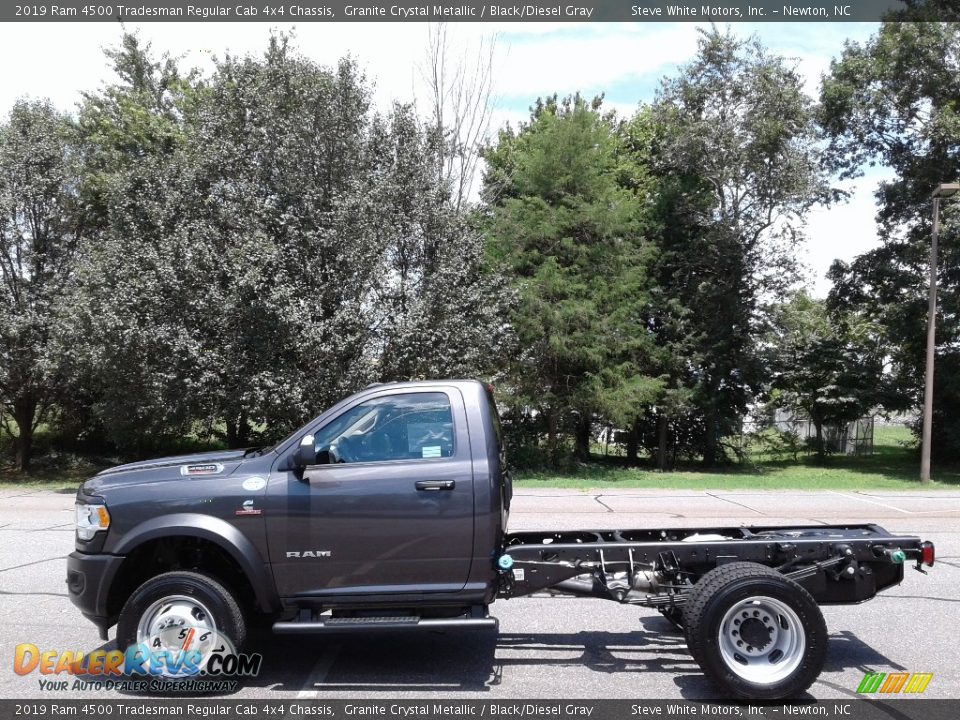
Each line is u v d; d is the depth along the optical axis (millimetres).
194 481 5488
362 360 19109
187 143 22734
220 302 18172
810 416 32781
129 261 19031
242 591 5910
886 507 14938
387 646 6398
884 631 6762
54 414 26188
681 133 28016
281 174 19625
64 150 23141
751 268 29109
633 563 5781
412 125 22188
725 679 5059
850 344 32500
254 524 5387
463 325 20625
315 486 5414
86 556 5445
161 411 19859
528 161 25125
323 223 19234
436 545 5402
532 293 23031
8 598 7871
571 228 24422
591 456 33219
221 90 22016
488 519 5410
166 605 5398
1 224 21156
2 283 21359
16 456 25625
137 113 25578
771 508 14703
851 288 31297
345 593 5410
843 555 5703
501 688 5453
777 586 5113
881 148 29641
